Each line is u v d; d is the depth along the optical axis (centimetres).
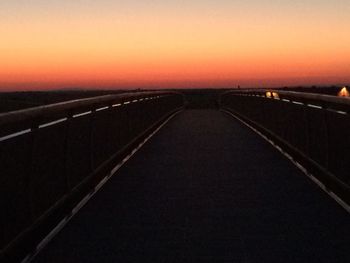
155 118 2097
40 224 554
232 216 672
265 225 628
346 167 708
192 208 720
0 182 452
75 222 651
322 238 571
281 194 804
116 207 730
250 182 908
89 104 790
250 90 2147
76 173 746
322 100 834
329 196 780
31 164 540
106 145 995
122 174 1008
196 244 556
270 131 1576
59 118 667
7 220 470
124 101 1250
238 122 2588
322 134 862
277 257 510
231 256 515
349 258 505
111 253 529
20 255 493
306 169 991
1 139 465
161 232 603
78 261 505
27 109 510
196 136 1808
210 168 1075
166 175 993
